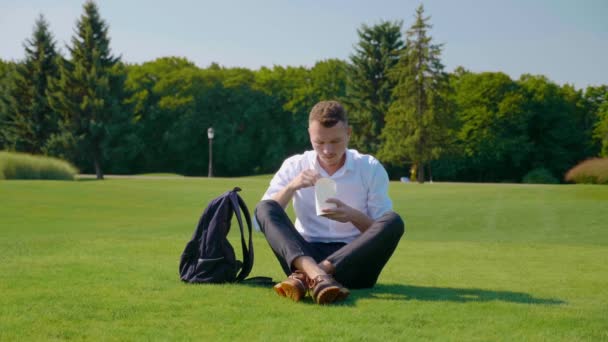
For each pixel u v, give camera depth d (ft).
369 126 183.73
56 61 152.76
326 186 12.92
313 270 11.64
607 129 189.88
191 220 41.93
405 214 44.80
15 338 8.58
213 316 10.10
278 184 14.26
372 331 9.18
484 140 194.18
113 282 13.34
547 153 199.82
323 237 14.06
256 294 12.14
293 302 11.41
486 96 196.75
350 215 12.94
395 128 156.15
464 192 65.62
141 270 15.48
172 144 209.97
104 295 11.75
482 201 54.60
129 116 157.58
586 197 57.77
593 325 9.75
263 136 217.77
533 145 194.59
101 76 152.56
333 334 8.95
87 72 152.15
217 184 84.69
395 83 178.50
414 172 160.56
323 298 11.12
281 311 10.55
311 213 14.07
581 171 102.73
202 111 214.48
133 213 46.21
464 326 9.58
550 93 198.80
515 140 192.85
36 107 159.33
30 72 160.86
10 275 14.25
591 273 17.52
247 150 215.92
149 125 210.59
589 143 198.70
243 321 9.75
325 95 215.31
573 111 203.00
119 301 11.19
